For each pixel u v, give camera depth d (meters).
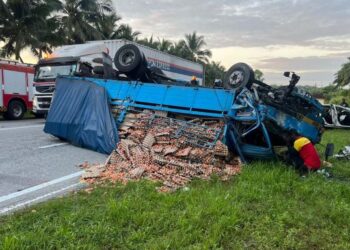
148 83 8.93
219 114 7.55
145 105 8.57
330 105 18.58
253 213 4.54
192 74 28.16
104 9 35.50
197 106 7.89
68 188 5.48
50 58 15.11
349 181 6.74
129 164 6.51
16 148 8.44
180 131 7.48
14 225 3.88
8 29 26.00
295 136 7.19
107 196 4.97
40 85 15.21
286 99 7.56
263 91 7.77
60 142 9.52
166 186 5.46
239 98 7.46
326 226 4.37
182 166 6.33
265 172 6.40
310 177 6.40
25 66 18.22
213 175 6.18
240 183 5.75
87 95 9.18
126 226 3.97
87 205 4.57
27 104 18.34
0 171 6.34
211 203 4.61
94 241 3.58
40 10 25.98
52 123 9.68
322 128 8.18
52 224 3.90
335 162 8.42
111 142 8.05
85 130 8.77
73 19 32.53
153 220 4.10
